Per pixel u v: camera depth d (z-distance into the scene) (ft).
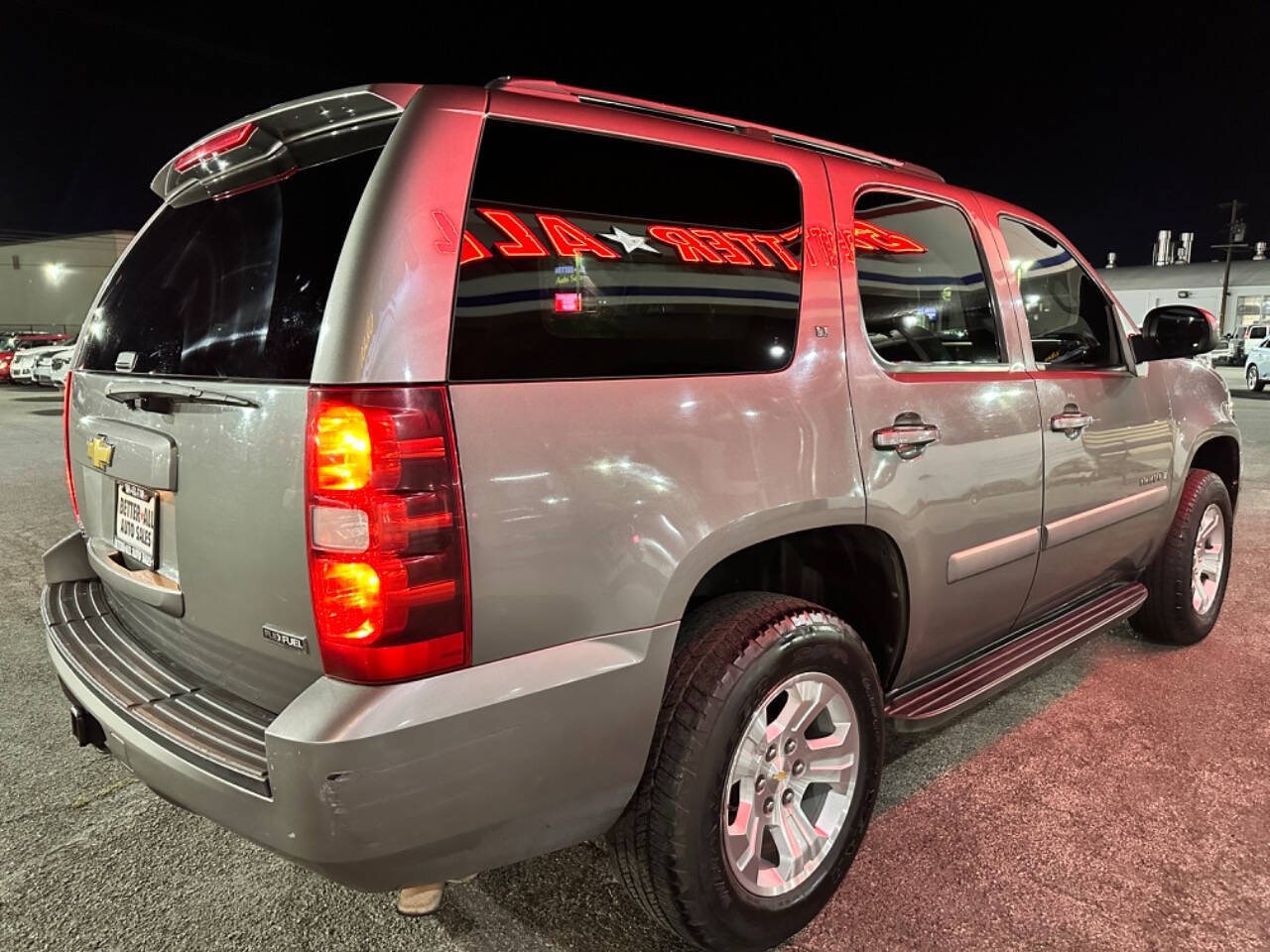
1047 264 10.44
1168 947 6.80
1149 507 11.57
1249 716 10.88
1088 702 11.36
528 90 6.15
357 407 4.84
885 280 7.94
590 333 5.81
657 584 5.82
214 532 5.78
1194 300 158.10
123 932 7.08
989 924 7.10
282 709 5.73
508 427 5.24
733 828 6.56
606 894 7.62
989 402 8.61
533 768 5.41
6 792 9.26
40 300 168.25
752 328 6.73
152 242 8.05
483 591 5.12
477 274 5.32
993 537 8.75
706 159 6.79
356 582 4.85
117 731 6.02
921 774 9.58
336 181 5.80
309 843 4.88
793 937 6.98
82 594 8.30
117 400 6.97
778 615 6.66
